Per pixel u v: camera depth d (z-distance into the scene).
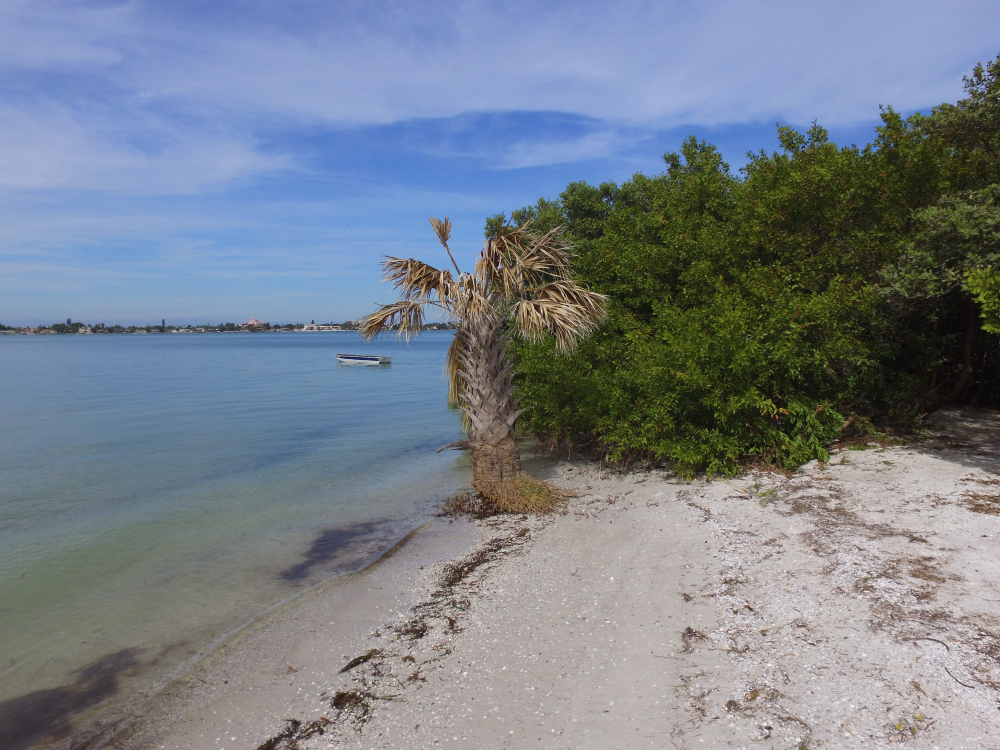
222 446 15.28
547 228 18.55
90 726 4.35
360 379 38.62
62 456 14.15
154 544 8.17
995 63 7.41
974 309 9.02
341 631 5.52
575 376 10.51
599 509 8.23
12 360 64.81
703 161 14.42
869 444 9.20
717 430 8.70
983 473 7.32
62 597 6.54
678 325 9.55
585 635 4.94
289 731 4.13
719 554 6.12
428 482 11.29
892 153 9.55
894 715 3.44
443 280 8.12
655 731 3.63
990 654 3.81
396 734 3.96
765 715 3.62
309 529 8.73
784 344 8.31
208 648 5.38
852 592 4.85
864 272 9.21
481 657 4.79
